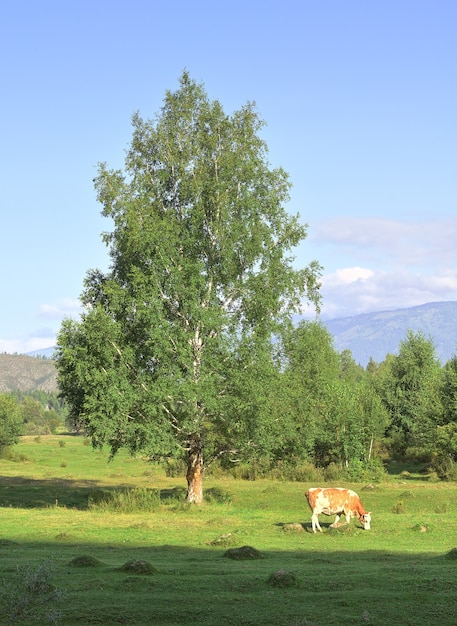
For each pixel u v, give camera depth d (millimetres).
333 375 76125
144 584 16781
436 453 62062
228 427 39875
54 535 26516
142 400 37938
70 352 38625
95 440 38375
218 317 38125
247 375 38156
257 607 14977
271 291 40188
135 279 38406
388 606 15000
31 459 87125
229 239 39906
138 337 40438
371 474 56625
